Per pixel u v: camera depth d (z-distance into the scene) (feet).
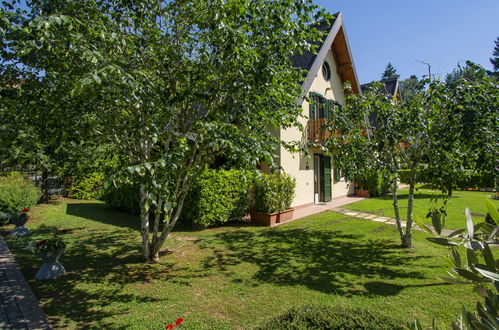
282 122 17.26
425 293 13.47
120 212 35.70
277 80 15.06
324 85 45.73
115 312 11.96
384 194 55.11
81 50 10.04
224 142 11.80
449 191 48.91
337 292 13.66
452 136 17.17
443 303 12.49
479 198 46.09
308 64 37.96
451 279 4.14
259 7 14.56
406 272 16.12
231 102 15.42
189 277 15.58
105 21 13.23
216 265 17.40
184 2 14.83
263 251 20.16
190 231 26.13
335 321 7.44
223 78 14.98
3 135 13.46
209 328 10.77
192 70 15.16
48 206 38.88
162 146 19.95
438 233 4.44
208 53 15.51
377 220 30.50
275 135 34.99
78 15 11.37
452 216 31.01
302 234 24.97
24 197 31.17
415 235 24.22
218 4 13.41
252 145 13.01
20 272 16.12
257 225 28.76
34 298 12.96
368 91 22.59
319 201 44.91
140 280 15.19
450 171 17.92
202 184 26.21
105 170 13.98
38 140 14.69
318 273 16.07
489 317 3.59
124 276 15.72
